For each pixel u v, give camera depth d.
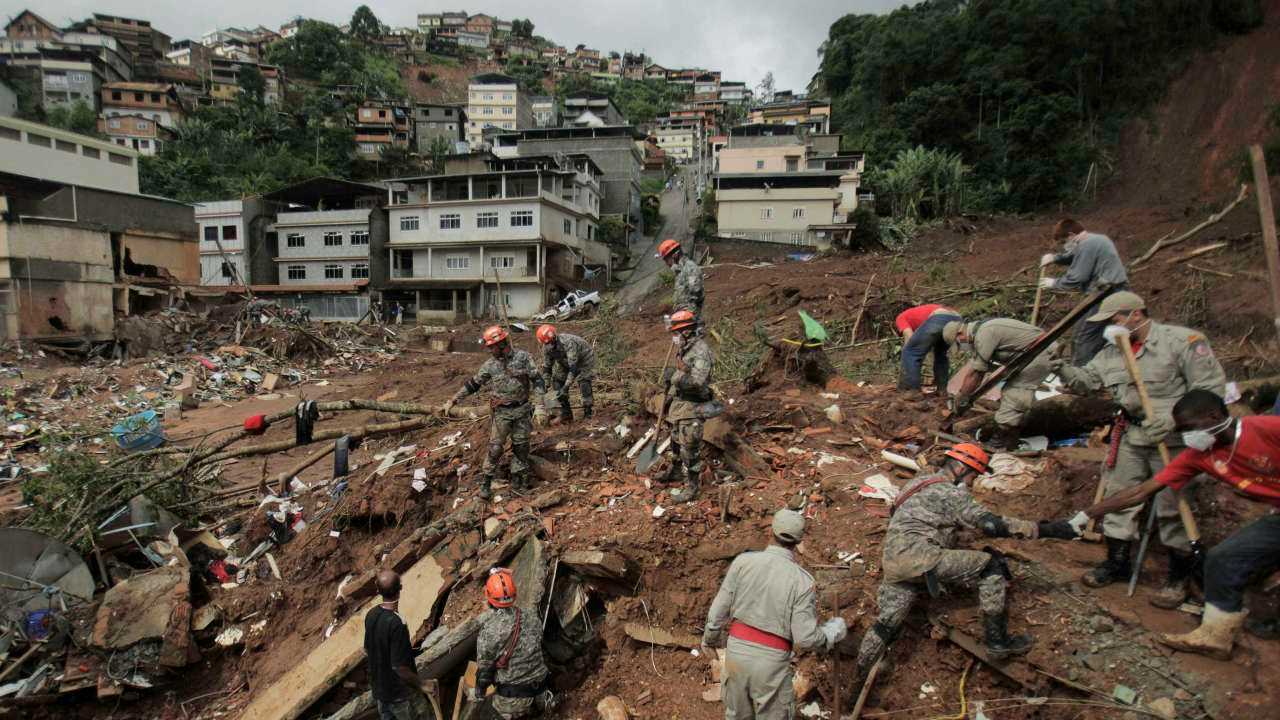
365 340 29.36
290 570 7.91
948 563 4.16
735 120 97.69
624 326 24.05
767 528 5.91
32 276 23.09
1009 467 6.08
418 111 73.31
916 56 50.50
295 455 12.96
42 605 6.91
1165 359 4.34
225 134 58.19
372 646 5.17
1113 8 40.31
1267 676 3.67
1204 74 36.72
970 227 32.62
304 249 39.81
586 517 6.50
